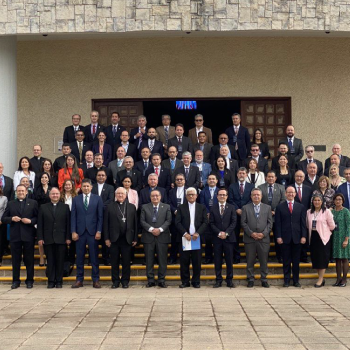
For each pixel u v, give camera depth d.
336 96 18.09
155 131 15.45
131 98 18.16
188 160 14.20
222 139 15.02
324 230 12.95
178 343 8.07
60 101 18.16
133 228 12.96
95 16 14.38
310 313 9.90
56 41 18.11
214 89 18.08
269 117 18.25
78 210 12.98
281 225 13.09
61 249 12.93
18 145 18.22
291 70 18.09
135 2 14.33
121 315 9.80
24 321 9.42
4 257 14.09
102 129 16.09
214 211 13.07
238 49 18.05
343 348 7.78
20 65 18.17
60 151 18.14
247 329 8.80
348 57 18.05
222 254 13.09
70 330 8.82
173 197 13.62
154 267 13.66
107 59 18.12
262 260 13.07
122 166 14.62
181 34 15.19
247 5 14.32
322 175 13.95
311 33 15.11
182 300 11.20
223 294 11.95
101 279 13.33
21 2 14.47
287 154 15.50
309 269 13.71
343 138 18.12
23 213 12.95
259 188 13.85
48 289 12.73
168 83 18.09
